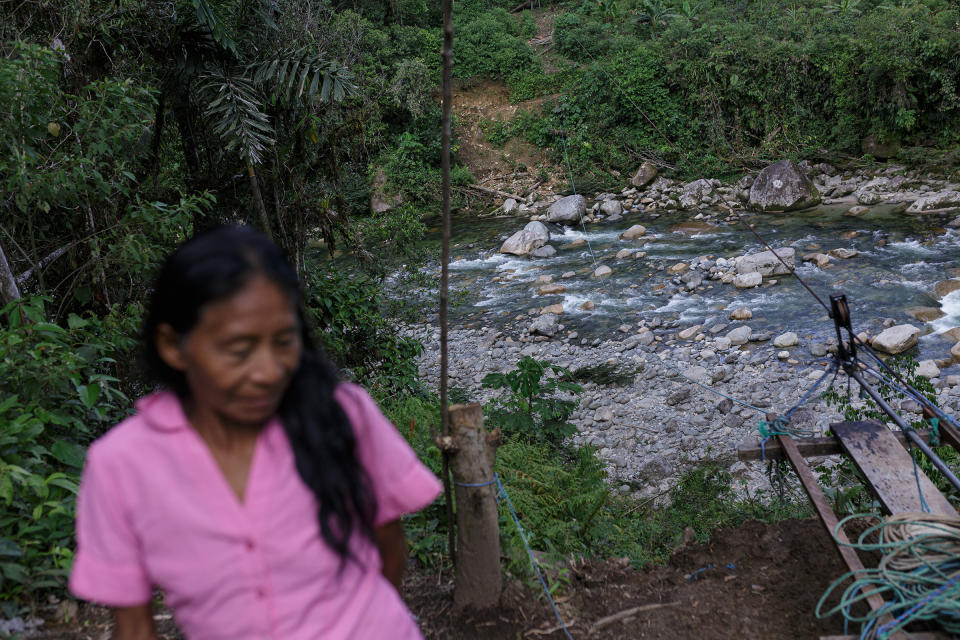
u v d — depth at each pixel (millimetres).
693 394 9750
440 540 3408
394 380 8227
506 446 5066
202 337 1086
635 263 15977
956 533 2596
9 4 5285
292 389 1244
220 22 6535
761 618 2926
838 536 2846
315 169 8078
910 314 11516
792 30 23469
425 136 24391
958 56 19500
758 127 23266
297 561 1185
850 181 20375
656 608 3021
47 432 3535
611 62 24359
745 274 13820
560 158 24562
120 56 6094
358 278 9133
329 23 7996
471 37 26891
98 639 2754
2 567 2830
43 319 3803
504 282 15719
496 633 2816
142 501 1157
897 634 2307
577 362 11281
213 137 7547
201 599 1174
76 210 5312
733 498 5773
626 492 7340
